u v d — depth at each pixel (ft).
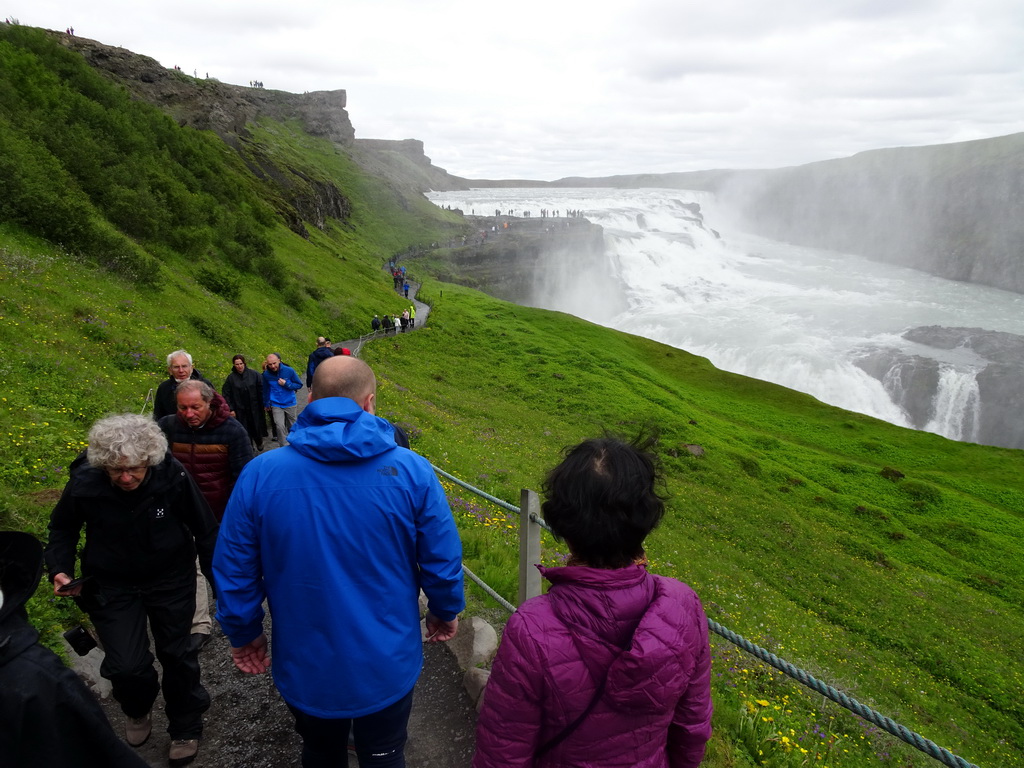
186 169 173.47
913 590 75.77
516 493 53.21
